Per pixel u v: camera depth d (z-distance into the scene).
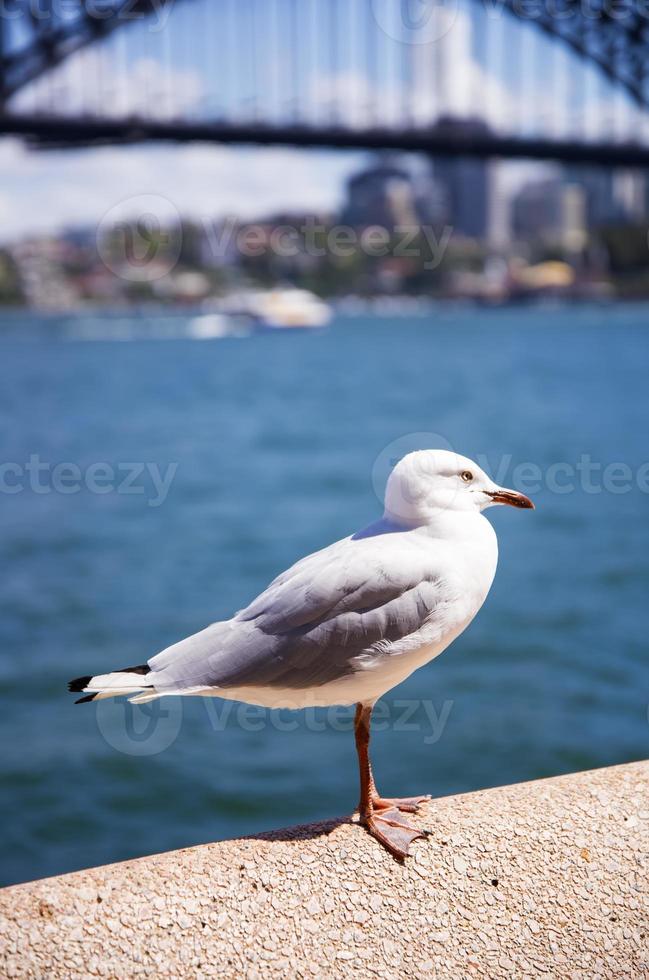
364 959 2.26
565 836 2.45
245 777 7.73
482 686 9.61
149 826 7.24
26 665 10.36
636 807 2.53
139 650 10.91
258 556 15.88
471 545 2.69
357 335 72.12
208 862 2.32
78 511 19.73
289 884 2.30
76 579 14.30
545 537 16.36
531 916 2.34
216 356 61.97
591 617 11.67
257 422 33.19
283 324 71.94
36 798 7.57
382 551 2.63
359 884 2.33
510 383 42.91
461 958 2.29
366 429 30.78
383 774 7.81
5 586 13.85
